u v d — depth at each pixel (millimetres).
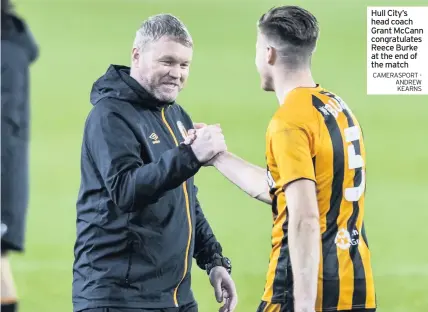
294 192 12984
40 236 37375
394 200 42531
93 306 15047
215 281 16625
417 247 36250
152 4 71938
